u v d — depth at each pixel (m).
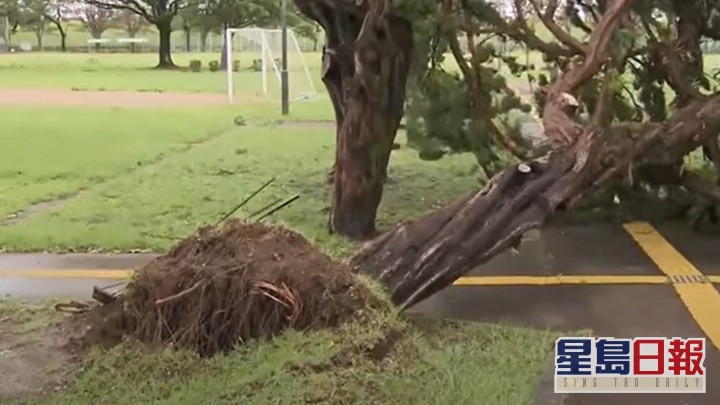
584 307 8.46
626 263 10.16
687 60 12.05
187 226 12.09
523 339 7.36
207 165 18.11
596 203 12.41
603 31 9.49
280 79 34.88
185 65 70.19
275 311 6.98
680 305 8.48
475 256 7.93
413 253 7.89
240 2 62.97
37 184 15.60
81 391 6.38
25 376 6.72
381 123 11.27
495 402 6.11
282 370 6.45
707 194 11.27
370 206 11.53
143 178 16.42
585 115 10.84
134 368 6.66
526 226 8.02
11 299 8.83
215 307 6.99
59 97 37.38
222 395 6.18
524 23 10.88
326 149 20.83
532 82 12.03
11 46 98.06
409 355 6.85
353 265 7.87
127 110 31.06
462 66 11.26
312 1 11.21
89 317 7.65
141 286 7.27
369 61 10.98
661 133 9.28
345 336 6.80
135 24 101.81
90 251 10.98
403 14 10.76
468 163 18.39
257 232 7.68
